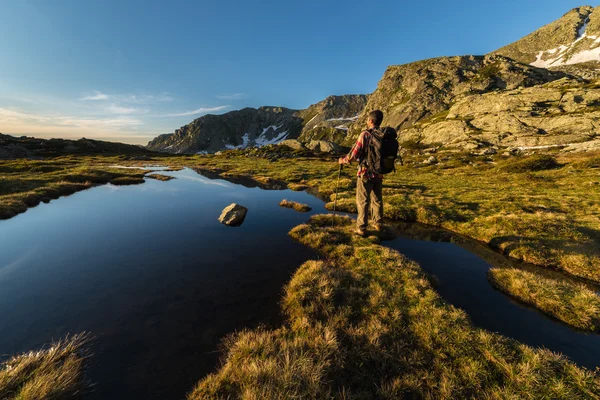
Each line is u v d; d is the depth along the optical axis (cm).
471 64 19338
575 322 475
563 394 321
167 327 407
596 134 6794
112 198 1489
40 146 7994
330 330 420
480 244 878
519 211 1225
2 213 1052
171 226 945
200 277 571
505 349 388
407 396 327
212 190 1870
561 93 9525
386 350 388
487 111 11062
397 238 927
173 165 4541
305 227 910
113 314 430
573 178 2656
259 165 4475
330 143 9050
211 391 303
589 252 738
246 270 616
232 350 369
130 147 11331
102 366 330
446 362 373
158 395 300
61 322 403
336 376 350
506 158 5788
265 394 296
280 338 399
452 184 2456
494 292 577
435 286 593
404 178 3102
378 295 519
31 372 305
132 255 678
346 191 1861
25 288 501
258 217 1114
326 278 560
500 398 320
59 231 864
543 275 668
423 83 19225
